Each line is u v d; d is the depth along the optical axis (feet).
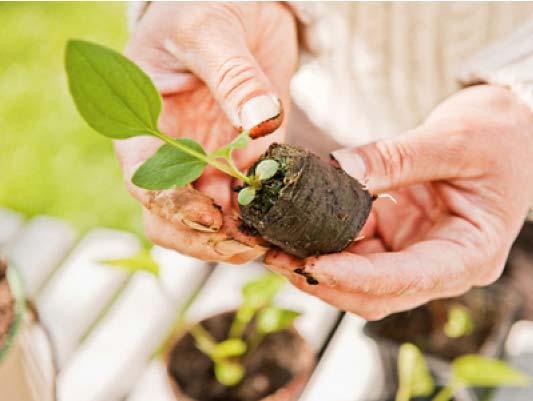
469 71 1.27
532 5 1.26
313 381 1.50
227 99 0.99
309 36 1.39
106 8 2.64
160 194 0.96
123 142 1.07
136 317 1.63
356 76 1.51
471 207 1.12
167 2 1.17
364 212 0.97
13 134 2.27
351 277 0.96
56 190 2.07
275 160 0.89
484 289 1.51
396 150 1.06
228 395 1.33
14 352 1.10
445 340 1.45
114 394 1.52
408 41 1.39
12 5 2.68
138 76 0.76
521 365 1.52
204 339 1.39
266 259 0.99
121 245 1.80
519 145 1.14
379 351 1.44
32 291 1.70
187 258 1.74
